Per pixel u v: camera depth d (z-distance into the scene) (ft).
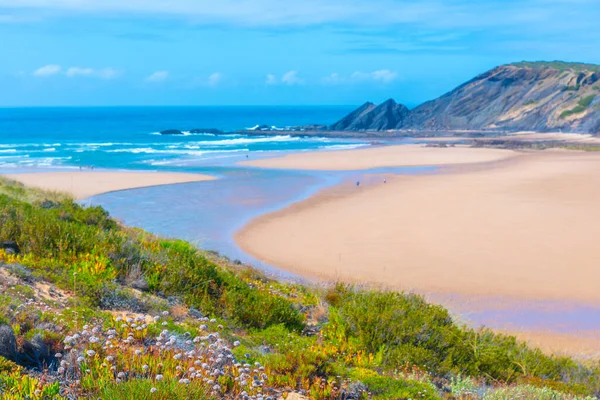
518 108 575.38
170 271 30.35
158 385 14.47
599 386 29.17
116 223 53.67
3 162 213.87
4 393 13.58
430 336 28.02
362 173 181.16
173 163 214.48
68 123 632.79
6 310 18.72
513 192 134.72
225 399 16.22
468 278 65.72
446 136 463.83
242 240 84.43
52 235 31.58
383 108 612.29
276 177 168.76
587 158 243.81
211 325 23.90
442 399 20.22
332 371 20.66
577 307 56.70
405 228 92.94
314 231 90.89
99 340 17.94
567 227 93.97
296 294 41.70
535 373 29.17
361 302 31.78
